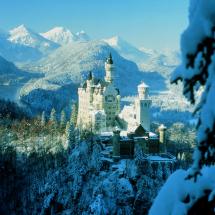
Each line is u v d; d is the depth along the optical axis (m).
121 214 140.25
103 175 154.75
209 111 10.79
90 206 135.38
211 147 11.15
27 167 189.25
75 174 165.12
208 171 13.69
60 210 161.25
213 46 10.88
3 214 167.25
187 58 11.03
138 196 143.62
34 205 168.25
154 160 158.00
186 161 166.50
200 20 10.86
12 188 178.00
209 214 13.20
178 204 13.43
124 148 167.00
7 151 194.00
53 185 167.62
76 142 187.12
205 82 11.25
